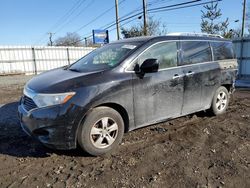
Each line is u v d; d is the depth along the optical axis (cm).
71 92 321
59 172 312
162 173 303
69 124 320
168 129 456
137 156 350
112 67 365
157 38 417
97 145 347
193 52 468
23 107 356
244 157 341
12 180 296
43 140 330
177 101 432
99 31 3169
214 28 2206
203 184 279
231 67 551
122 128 369
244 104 660
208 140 404
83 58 471
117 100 353
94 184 284
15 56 2453
